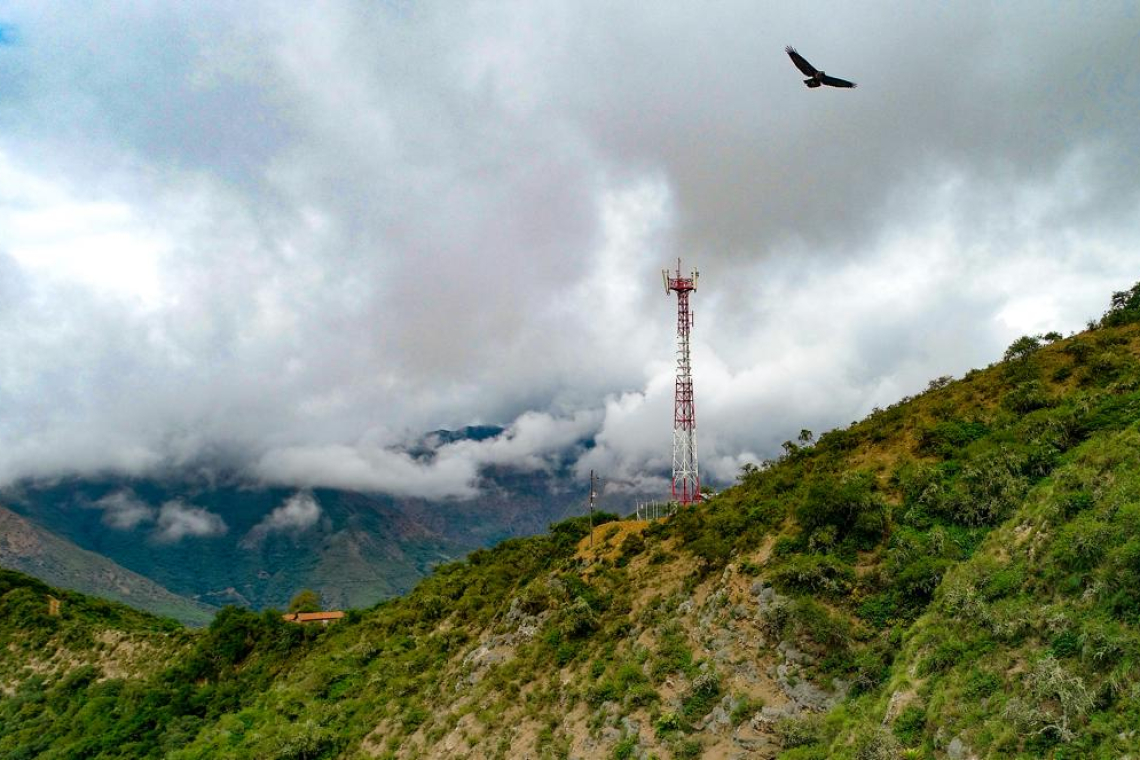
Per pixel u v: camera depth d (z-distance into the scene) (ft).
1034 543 122.01
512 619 233.55
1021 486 153.48
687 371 293.23
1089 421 164.45
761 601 161.48
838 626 143.23
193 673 325.42
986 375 219.82
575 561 250.37
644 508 295.48
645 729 152.35
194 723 283.79
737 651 156.66
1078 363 198.59
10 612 424.87
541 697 185.47
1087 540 107.34
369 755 209.26
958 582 129.49
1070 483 127.95
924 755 101.50
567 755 160.56
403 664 258.78
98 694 321.73
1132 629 91.56
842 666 138.41
